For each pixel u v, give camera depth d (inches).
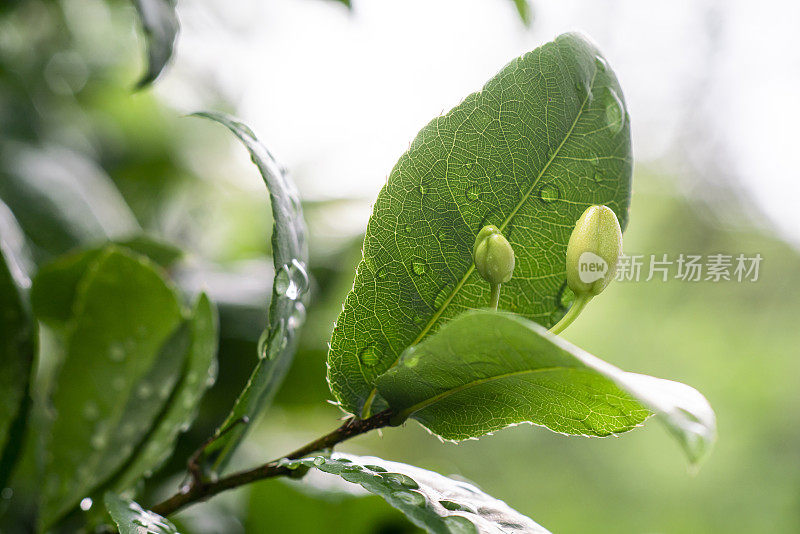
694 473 9.5
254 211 25.5
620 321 70.0
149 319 12.9
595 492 67.1
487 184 11.2
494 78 11.2
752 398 72.4
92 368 12.8
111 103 22.9
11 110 17.3
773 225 65.6
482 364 10.6
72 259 13.5
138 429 12.6
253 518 14.4
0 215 13.6
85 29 21.1
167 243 14.7
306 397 17.2
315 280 18.8
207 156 25.2
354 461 11.1
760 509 67.6
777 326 69.9
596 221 10.9
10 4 18.0
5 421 12.3
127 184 22.9
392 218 11.1
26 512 13.7
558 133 11.2
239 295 15.3
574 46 11.2
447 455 58.6
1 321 12.2
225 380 15.1
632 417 10.9
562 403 10.9
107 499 11.3
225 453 11.6
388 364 11.3
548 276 11.4
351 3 14.5
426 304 11.2
